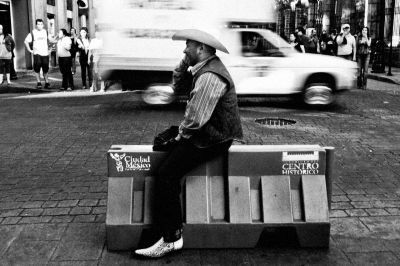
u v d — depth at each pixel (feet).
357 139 25.03
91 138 25.13
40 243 12.90
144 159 12.45
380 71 62.64
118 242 12.41
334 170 19.54
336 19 108.37
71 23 95.81
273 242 12.98
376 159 21.25
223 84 11.12
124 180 12.57
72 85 47.44
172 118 30.55
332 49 55.67
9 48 49.47
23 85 49.65
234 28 33.83
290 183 12.58
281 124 28.81
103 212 15.02
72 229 13.78
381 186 17.60
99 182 17.93
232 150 12.45
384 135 26.05
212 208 12.55
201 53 11.32
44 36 47.57
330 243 12.94
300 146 12.90
